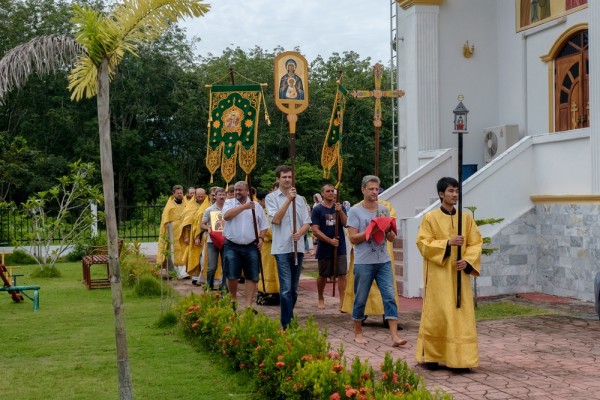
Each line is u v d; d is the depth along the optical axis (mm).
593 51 11859
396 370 5801
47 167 39438
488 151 16531
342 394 5543
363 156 44344
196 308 9109
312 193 37094
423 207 15617
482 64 16859
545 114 15484
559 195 12539
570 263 12352
